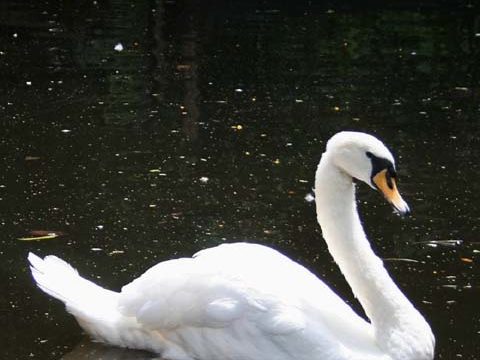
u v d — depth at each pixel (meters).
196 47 19.66
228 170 13.27
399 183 13.05
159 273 8.66
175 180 12.86
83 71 17.66
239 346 8.35
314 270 10.58
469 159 13.97
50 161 13.33
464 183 13.07
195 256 8.80
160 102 16.14
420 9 23.50
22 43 19.33
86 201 12.09
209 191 12.54
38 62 18.08
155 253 10.79
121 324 8.81
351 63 18.94
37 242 10.97
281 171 13.31
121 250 10.85
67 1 23.12
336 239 8.70
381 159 8.41
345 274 8.73
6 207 11.81
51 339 9.03
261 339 8.29
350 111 16.02
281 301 8.34
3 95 16.12
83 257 10.66
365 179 8.48
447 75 18.34
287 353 8.25
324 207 8.71
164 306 8.53
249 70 18.19
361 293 8.59
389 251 11.05
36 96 16.16
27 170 12.97
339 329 8.38
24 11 22.00
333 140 8.61
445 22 22.30
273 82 17.52
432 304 9.84
